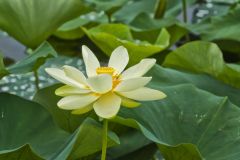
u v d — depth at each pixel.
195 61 1.74
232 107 1.41
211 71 1.74
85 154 1.25
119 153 1.54
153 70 1.60
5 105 1.41
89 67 1.10
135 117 1.32
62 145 1.28
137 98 1.02
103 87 0.99
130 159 1.51
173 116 1.39
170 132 1.36
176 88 1.47
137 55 1.74
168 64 1.80
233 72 1.67
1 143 1.35
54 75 1.03
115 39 1.72
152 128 1.32
